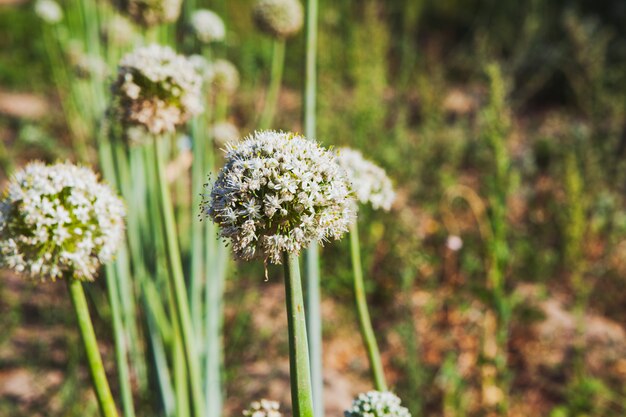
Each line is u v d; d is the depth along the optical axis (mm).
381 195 530
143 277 721
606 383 924
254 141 373
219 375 777
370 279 1122
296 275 359
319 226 365
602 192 1247
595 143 1371
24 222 442
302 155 364
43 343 977
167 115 548
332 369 977
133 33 1063
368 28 1708
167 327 721
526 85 1756
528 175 1363
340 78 1729
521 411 893
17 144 1571
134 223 728
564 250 1164
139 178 775
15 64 2068
